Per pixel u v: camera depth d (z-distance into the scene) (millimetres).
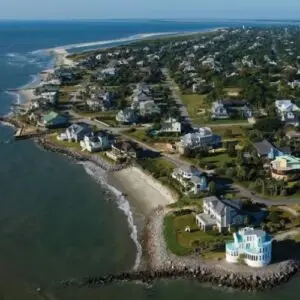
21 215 138250
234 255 107938
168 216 131625
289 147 174250
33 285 105750
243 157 166250
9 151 194875
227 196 140375
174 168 163000
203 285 103188
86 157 184125
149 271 108062
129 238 123812
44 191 154625
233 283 102562
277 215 125938
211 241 116125
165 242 118812
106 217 135875
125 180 161500
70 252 118188
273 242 114875
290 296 99188
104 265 112062
